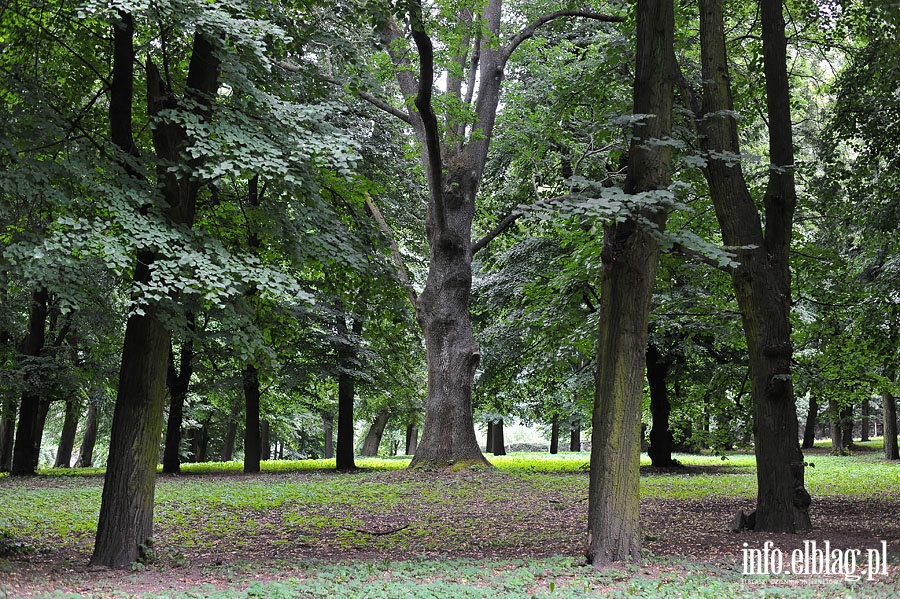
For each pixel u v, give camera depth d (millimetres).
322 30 11727
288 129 9812
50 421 42562
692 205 13805
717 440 18219
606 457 8906
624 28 14773
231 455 40750
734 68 15750
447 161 21141
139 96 11391
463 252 21016
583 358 23875
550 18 21500
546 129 18766
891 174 15516
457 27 17891
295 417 42031
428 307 20969
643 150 9219
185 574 8727
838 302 15875
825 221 17328
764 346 11453
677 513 13469
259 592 7340
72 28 10625
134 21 9953
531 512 13883
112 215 8953
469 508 14500
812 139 18953
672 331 19500
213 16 8773
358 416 41719
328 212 10422
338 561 9531
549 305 18312
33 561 9633
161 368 9844
